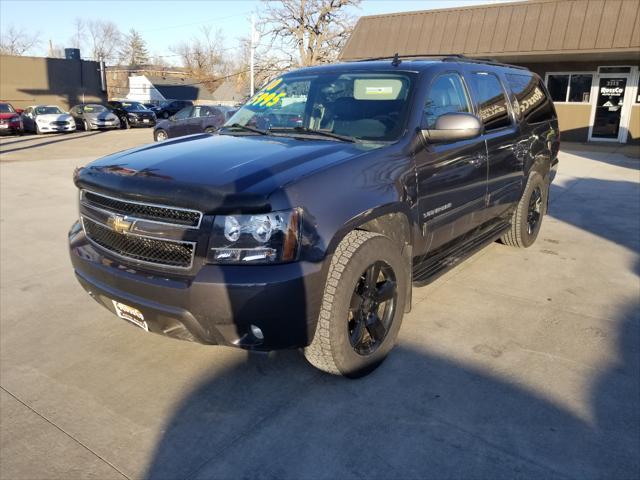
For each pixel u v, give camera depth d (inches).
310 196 111.1
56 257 227.3
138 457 103.6
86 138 930.1
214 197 106.3
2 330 158.4
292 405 119.3
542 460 101.5
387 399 121.0
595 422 112.6
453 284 191.9
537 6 669.9
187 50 3380.9
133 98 2588.6
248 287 104.4
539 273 204.4
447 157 154.2
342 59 810.2
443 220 156.9
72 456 104.0
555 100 745.0
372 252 122.3
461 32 715.4
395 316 135.0
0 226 278.4
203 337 112.1
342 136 144.9
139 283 113.3
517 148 202.4
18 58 1316.4
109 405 120.6
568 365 135.5
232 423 113.4
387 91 153.3
